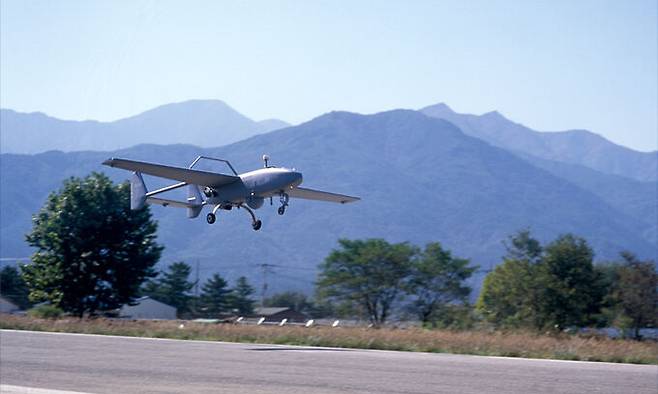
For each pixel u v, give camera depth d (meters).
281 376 24.81
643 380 25.27
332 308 101.44
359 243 100.94
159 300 138.62
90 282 86.19
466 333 46.12
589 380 24.92
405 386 22.61
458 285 97.12
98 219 86.00
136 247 87.88
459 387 22.53
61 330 50.00
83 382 23.41
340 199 45.59
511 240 85.44
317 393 21.17
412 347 38.03
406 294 96.81
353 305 97.50
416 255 99.38
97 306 86.94
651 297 77.12
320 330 46.69
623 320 69.75
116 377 24.58
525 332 50.09
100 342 39.44
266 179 39.44
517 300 79.56
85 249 85.69
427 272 96.31
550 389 22.50
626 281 78.69
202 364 28.47
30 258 87.88
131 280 87.62
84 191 87.06
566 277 79.12
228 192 41.12
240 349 35.69
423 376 25.03
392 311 97.31
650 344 39.91
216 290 144.50
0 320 54.66
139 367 27.38
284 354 33.09
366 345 39.31
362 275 96.94
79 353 32.84
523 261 81.88
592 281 79.31
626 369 29.42
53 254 86.31
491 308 82.06
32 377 24.62
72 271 85.50
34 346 36.47
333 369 26.94
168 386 22.47
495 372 26.66
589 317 77.44
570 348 36.78
